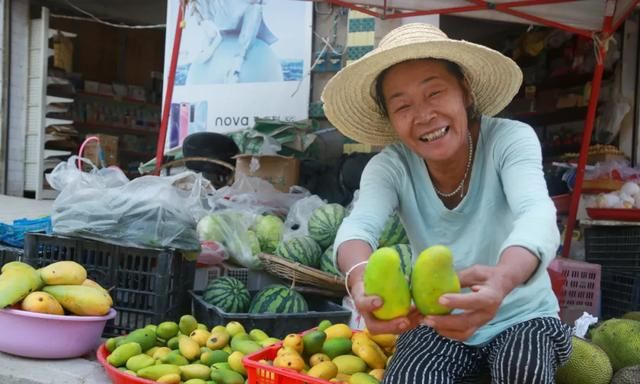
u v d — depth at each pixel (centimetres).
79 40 1100
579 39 675
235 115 732
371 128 240
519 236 167
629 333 286
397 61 193
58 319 287
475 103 213
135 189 338
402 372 204
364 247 193
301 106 706
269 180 564
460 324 153
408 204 225
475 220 216
